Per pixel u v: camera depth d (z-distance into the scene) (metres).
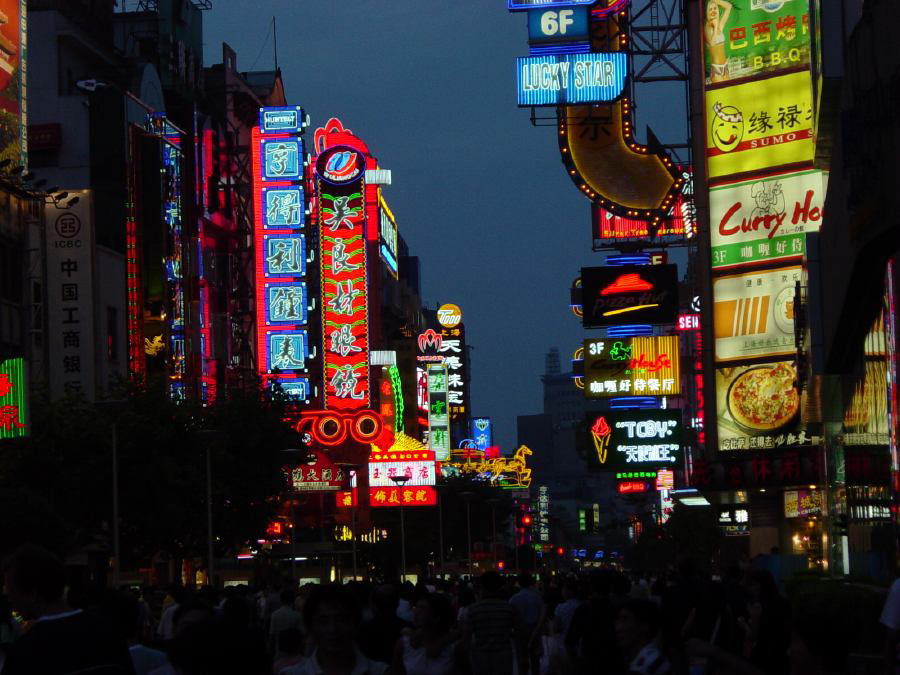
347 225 127.31
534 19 89.62
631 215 91.69
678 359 98.19
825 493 58.00
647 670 12.65
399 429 162.88
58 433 59.69
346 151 125.44
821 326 51.44
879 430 39.75
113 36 118.25
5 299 69.62
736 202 85.19
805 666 8.12
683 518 114.56
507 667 20.12
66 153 94.88
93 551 58.53
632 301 97.44
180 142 97.00
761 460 79.50
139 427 61.53
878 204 28.47
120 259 89.31
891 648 14.25
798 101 83.31
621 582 21.34
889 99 26.56
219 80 152.62
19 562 9.45
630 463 98.88
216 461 65.88
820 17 42.72
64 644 9.13
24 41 72.94
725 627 17.06
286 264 125.94
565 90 89.19
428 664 16.75
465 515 156.25
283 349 124.88
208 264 126.44
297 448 75.19
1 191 69.81
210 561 60.22
